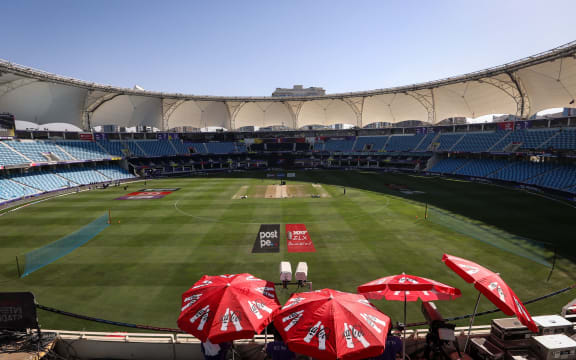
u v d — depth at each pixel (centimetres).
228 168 8900
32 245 2544
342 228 2934
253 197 4512
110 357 962
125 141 7900
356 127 9988
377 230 2858
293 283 1838
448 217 3269
